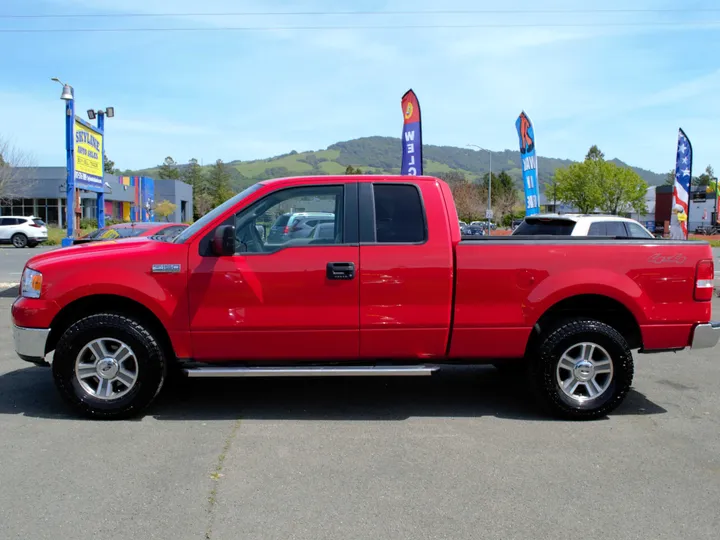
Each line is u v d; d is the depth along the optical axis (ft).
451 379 21.30
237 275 15.84
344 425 16.28
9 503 11.62
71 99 52.70
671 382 21.02
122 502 11.69
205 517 11.14
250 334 16.01
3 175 144.77
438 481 12.80
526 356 17.25
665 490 12.48
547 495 12.19
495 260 16.25
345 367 16.28
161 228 43.86
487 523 11.03
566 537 10.57
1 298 40.11
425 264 16.11
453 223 16.53
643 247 16.66
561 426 16.37
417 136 44.86
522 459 14.03
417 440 15.20
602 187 231.09
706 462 13.96
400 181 16.66
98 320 15.93
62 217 156.87
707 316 16.94
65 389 16.07
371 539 10.45
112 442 14.79
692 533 10.76
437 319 16.24
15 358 23.22
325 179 16.62
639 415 17.37
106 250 16.39
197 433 15.49
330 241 16.25
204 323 15.90
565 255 16.44
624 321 17.60
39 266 16.22
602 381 16.93
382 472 13.23
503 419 16.90
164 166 377.09
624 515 11.40
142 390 16.16
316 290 15.96
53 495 11.96
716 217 222.28
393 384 20.51
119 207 188.34
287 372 15.96
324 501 11.83
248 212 16.38
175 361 17.30
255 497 11.96
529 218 35.94
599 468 13.56
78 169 56.75
